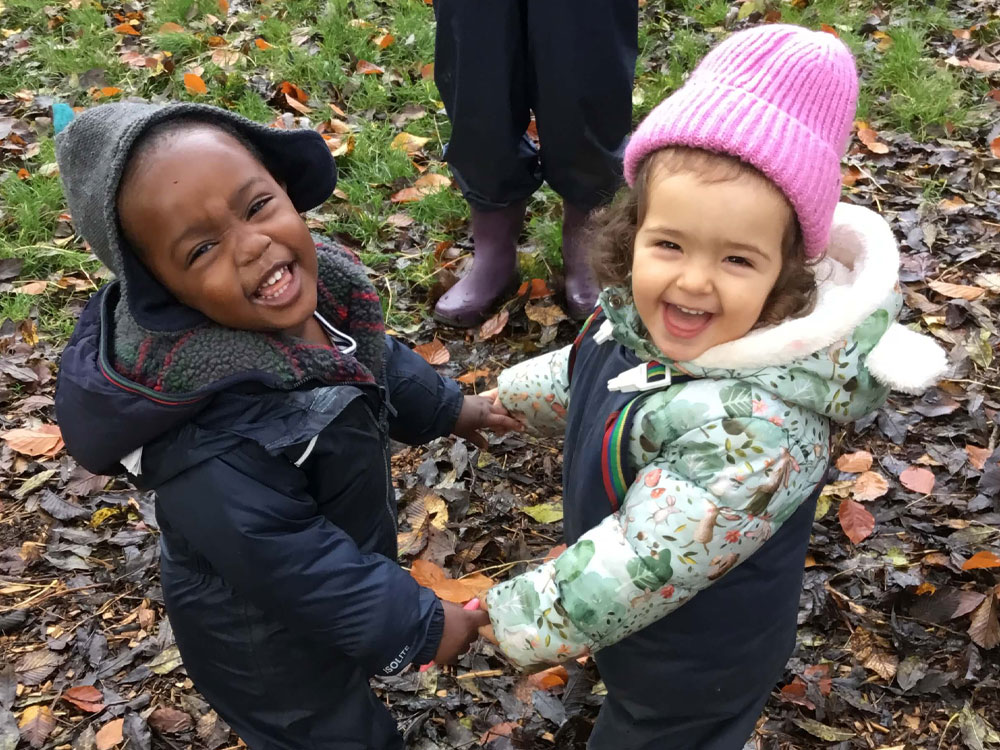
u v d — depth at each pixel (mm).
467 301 2887
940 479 2387
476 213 2820
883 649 2018
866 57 4031
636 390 1351
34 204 3373
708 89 1220
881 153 3537
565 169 2578
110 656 2102
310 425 1355
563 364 1770
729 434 1254
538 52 2336
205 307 1305
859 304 1245
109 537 2371
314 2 4723
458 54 2398
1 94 4188
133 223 1243
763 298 1226
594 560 1326
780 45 1236
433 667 2055
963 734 1855
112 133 1224
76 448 1362
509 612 1425
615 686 1612
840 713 1911
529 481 2461
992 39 4152
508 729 1938
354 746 1631
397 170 3516
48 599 2225
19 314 2998
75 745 1930
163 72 4211
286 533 1356
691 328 1259
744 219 1166
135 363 1317
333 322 1597
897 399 2590
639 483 1333
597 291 2807
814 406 1284
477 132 2525
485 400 1938
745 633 1488
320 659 1559
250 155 1316
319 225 3301
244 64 4246
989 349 2703
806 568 2193
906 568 2176
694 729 1609
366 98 3955
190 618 1538
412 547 2277
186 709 1997
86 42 4438
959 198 3318
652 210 1221
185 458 1333
